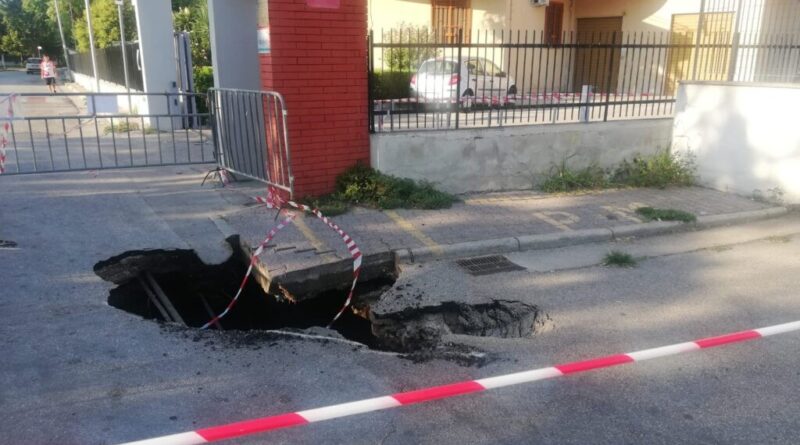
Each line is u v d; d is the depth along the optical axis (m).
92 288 4.88
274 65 6.52
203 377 3.74
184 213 6.74
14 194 7.35
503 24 17.48
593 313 4.76
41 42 76.88
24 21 78.06
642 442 3.17
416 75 7.57
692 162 8.84
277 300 5.36
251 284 5.77
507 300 5.00
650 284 5.36
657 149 9.12
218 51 7.85
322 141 7.02
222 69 7.93
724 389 3.68
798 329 4.35
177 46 13.91
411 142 7.42
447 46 7.40
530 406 3.50
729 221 7.21
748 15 8.62
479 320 4.84
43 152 10.09
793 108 7.53
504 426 3.30
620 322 4.60
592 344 4.25
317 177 7.11
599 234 6.54
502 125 8.08
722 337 4.09
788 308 4.85
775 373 3.86
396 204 7.09
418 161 7.53
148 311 5.27
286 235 6.10
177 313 5.21
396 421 3.34
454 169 7.76
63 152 10.12
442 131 7.57
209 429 2.96
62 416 3.30
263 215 6.70
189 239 5.96
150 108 13.63
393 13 19.34
